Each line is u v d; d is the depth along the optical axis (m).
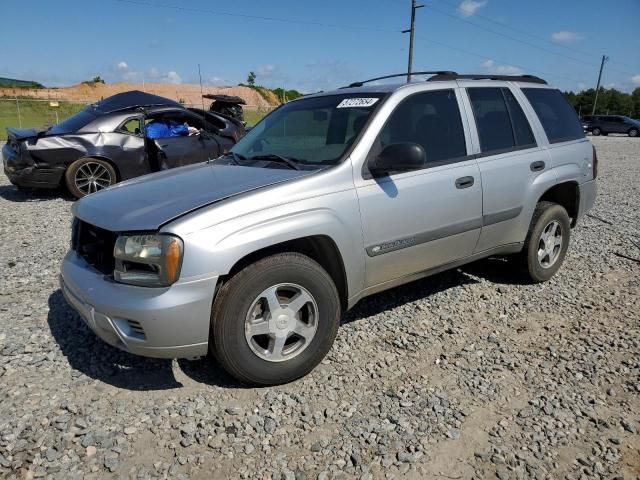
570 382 3.25
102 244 3.10
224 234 2.82
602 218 7.89
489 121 4.28
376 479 2.44
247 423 2.81
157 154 8.41
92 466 2.49
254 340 3.10
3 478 2.39
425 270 3.89
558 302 4.50
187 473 2.46
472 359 3.52
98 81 64.88
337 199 3.24
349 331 3.90
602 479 2.44
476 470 2.50
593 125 36.44
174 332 2.78
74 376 3.24
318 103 4.14
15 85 64.50
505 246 4.45
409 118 3.75
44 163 8.19
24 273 5.09
